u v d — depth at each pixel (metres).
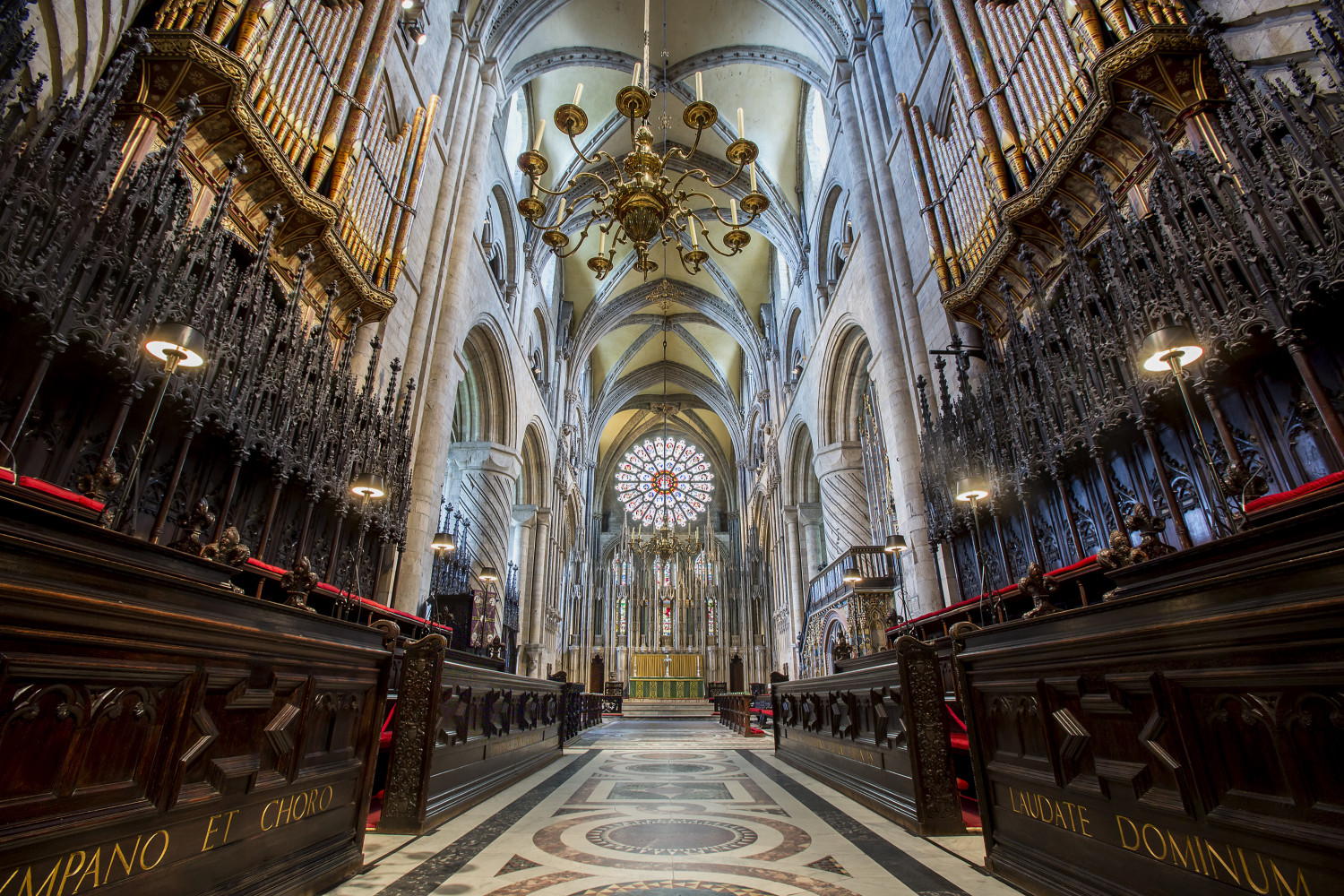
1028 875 2.85
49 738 1.61
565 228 22.20
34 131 4.02
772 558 28.33
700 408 38.62
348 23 8.66
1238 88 4.64
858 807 5.05
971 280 8.52
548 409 23.31
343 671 3.19
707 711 31.39
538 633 21.06
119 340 4.45
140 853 1.87
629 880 3.07
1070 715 2.60
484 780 5.56
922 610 10.31
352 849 3.20
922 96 11.72
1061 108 7.01
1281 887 1.68
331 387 7.32
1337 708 1.55
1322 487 2.87
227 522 6.23
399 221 9.70
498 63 14.40
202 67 5.58
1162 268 5.16
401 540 8.91
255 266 6.01
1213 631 1.89
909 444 11.16
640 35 17.36
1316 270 4.02
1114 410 5.64
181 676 2.04
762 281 27.23
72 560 1.68
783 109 20.00
